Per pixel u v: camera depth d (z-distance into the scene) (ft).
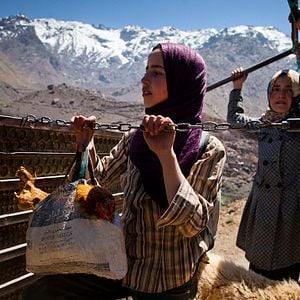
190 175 4.01
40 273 3.88
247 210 7.63
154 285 4.12
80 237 3.76
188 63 4.17
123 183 4.54
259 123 4.01
